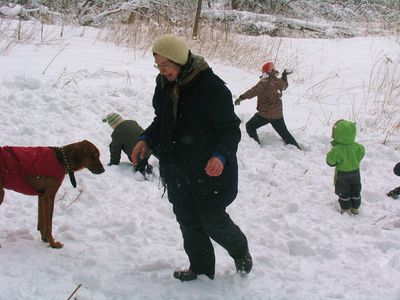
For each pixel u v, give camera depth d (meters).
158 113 3.57
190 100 3.28
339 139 5.41
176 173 3.50
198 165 3.40
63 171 4.05
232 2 20.31
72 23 13.43
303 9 21.16
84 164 4.12
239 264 3.83
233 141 3.32
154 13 14.20
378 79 11.15
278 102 7.24
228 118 3.30
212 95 3.25
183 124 3.35
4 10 12.24
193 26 13.30
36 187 3.99
